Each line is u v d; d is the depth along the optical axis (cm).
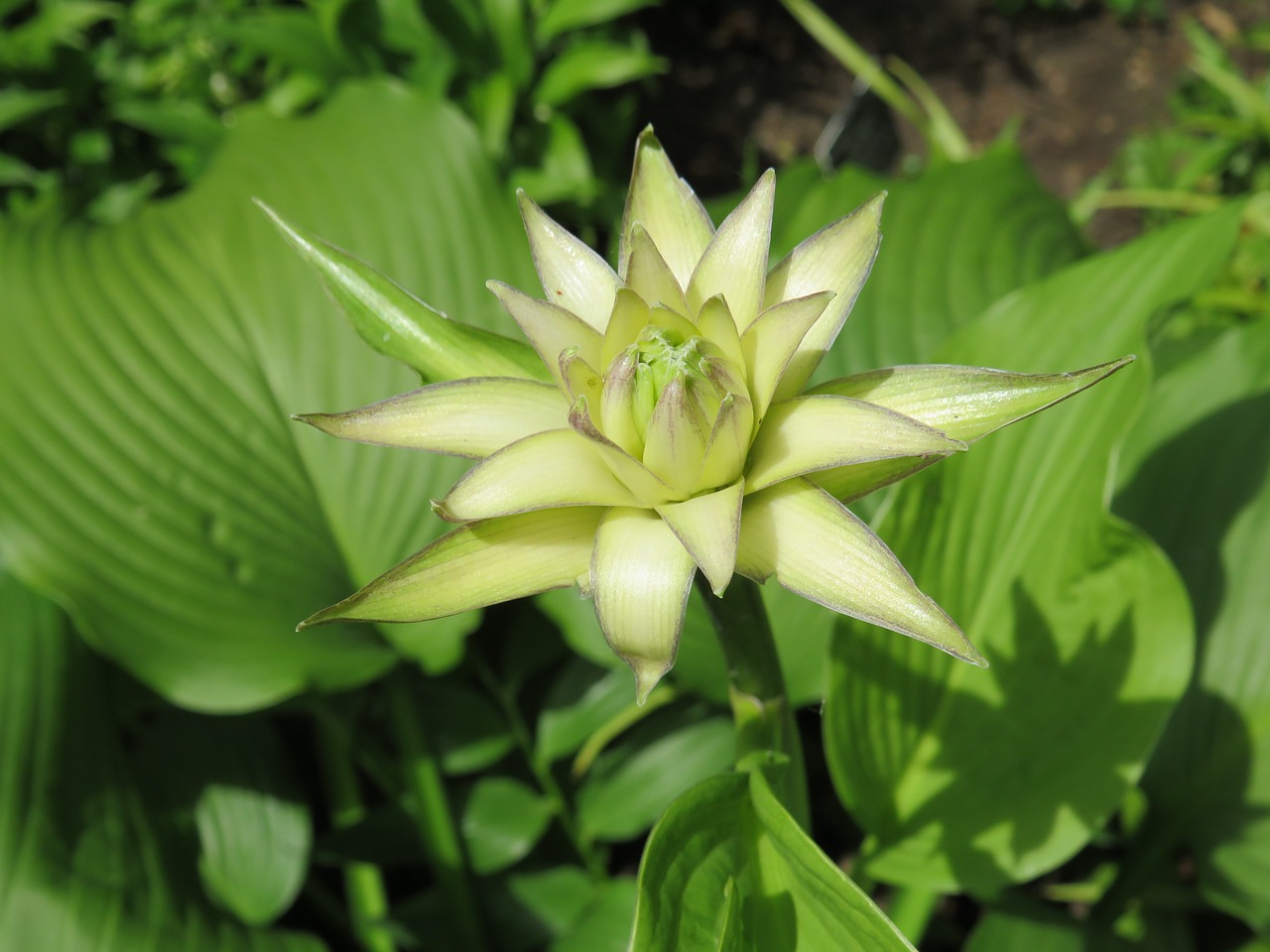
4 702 34
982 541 31
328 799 43
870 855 32
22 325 36
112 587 34
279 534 36
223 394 37
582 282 23
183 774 38
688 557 21
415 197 40
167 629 35
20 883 32
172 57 54
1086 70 92
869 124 55
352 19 53
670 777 38
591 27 62
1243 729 35
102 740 37
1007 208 41
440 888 38
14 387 36
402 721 38
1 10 52
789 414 21
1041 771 31
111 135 55
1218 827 34
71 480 35
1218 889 34
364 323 24
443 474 37
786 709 26
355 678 36
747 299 22
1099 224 77
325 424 22
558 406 22
